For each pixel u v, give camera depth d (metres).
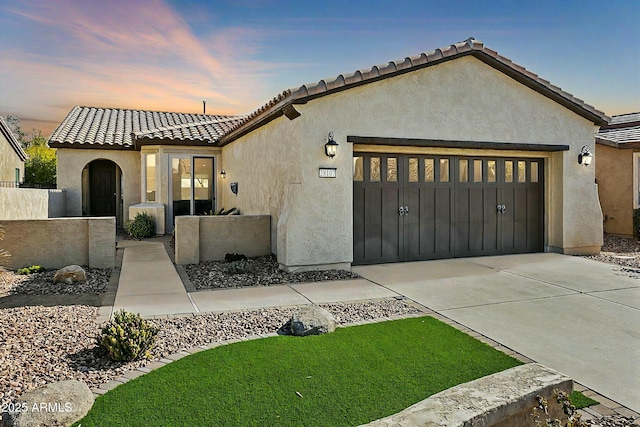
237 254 11.31
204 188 18.23
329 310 7.03
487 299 7.73
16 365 4.68
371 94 10.16
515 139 11.66
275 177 11.39
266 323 6.34
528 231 12.58
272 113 10.77
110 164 21.62
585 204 12.52
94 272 9.91
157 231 17.00
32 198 13.47
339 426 3.68
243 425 3.69
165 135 17.39
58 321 6.21
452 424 2.97
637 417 3.92
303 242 9.73
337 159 9.91
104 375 4.57
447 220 11.58
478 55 11.06
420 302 7.54
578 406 4.10
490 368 4.85
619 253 12.98
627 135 17.03
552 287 8.58
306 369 4.77
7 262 9.73
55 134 18.62
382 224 10.88
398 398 4.15
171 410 3.90
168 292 8.18
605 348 5.50
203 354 5.14
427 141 10.68
